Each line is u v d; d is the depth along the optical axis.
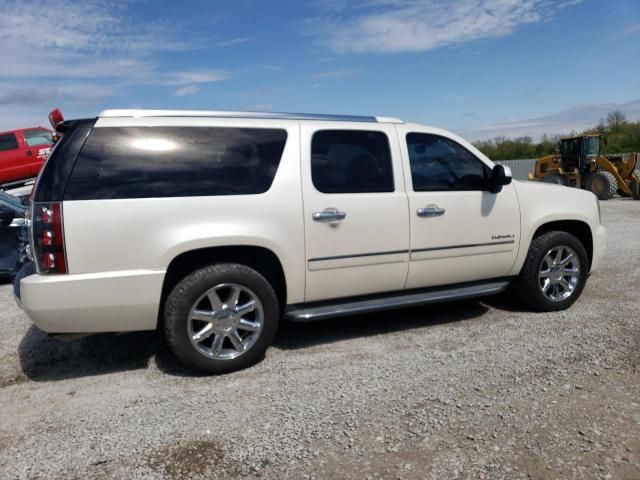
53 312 3.27
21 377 3.75
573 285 4.91
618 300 5.12
